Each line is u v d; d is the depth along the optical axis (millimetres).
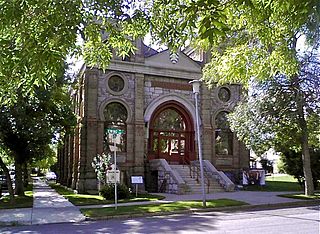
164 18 5855
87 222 13266
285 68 7047
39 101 19469
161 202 17891
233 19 6285
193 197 20672
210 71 8422
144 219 13773
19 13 4770
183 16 5609
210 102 30422
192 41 6715
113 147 18078
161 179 25969
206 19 4273
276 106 20359
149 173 27406
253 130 22109
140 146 27266
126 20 5973
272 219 12891
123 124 27250
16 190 24219
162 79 28922
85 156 25859
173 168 26797
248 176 29938
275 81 19859
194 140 29500
